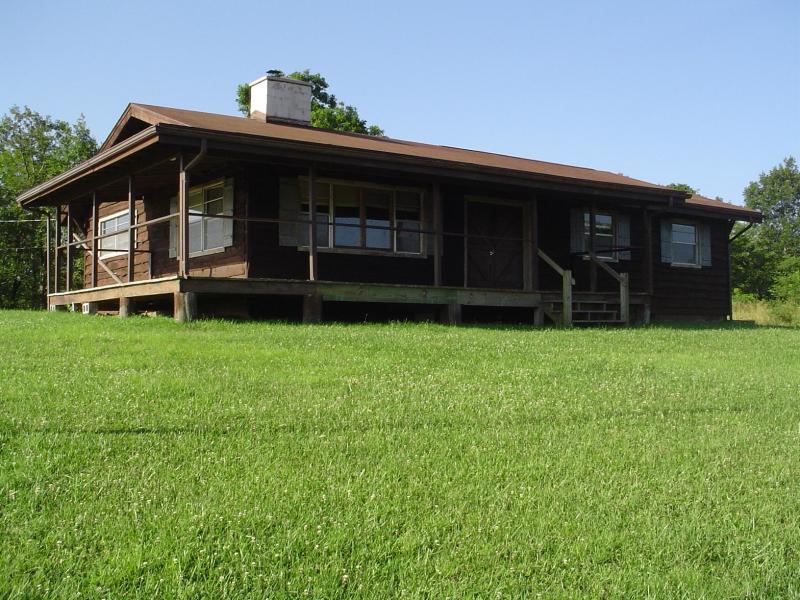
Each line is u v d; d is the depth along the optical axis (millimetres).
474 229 18750
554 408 7719
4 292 36812
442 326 14648
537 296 17203
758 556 4473
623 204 19453
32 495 4746
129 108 15648
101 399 7098
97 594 3730
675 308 22500
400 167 15203
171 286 13430
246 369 8852
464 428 6750
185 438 6000
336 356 9992
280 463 5520
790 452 6500
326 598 3781
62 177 17250
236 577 3920
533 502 5051
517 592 3938
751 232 78562
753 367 11188
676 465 6008
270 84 18781
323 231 16422
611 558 4387
